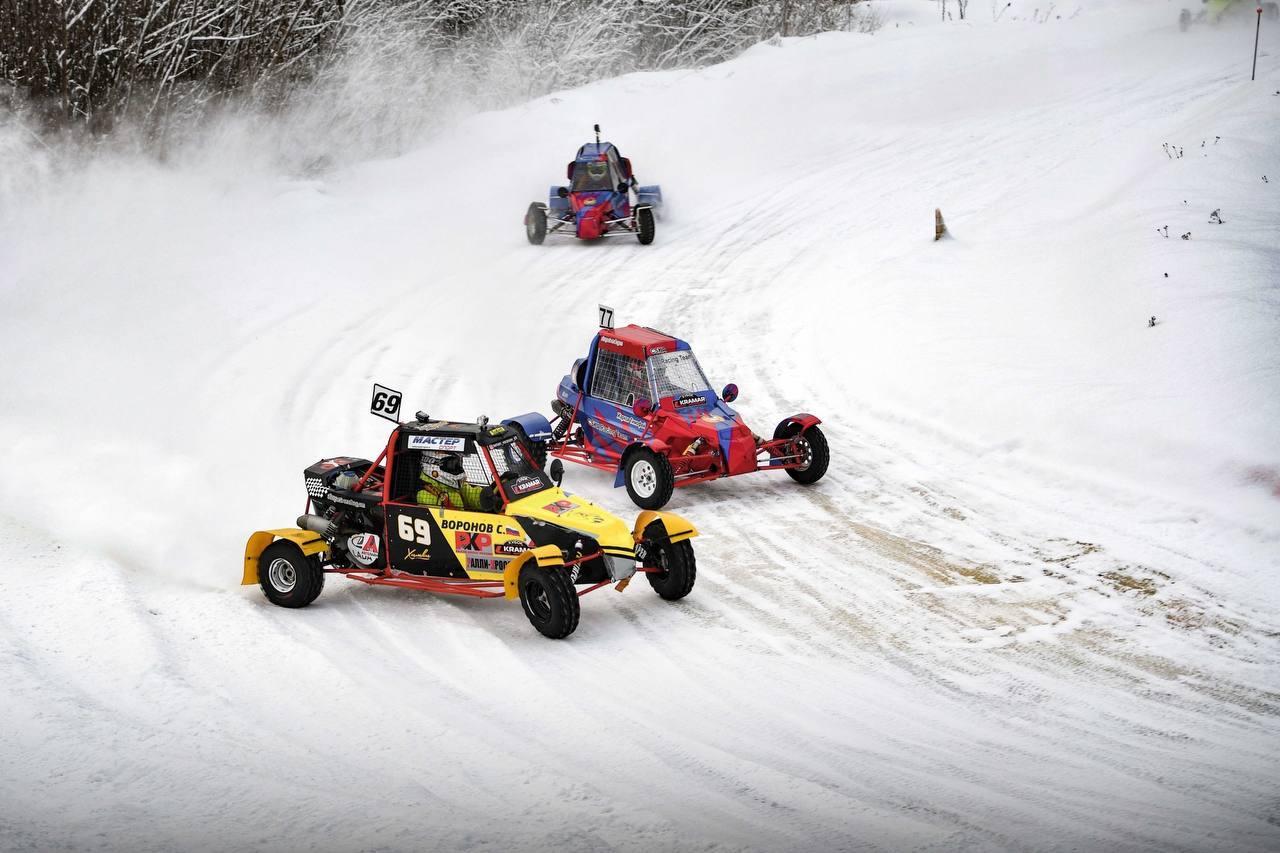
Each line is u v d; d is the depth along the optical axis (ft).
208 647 28.37
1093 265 60.34
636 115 113.19
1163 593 32.83
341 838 18.80
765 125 108.78
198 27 88.94
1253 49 113.60
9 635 27.43
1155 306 52.06
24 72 82.28
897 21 168.76
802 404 53.67
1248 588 32.83
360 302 69.00
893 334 58.95
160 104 89.40
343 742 23.18
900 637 30.32
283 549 31.50
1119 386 46.47
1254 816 20.51
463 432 32.22
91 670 26.23
